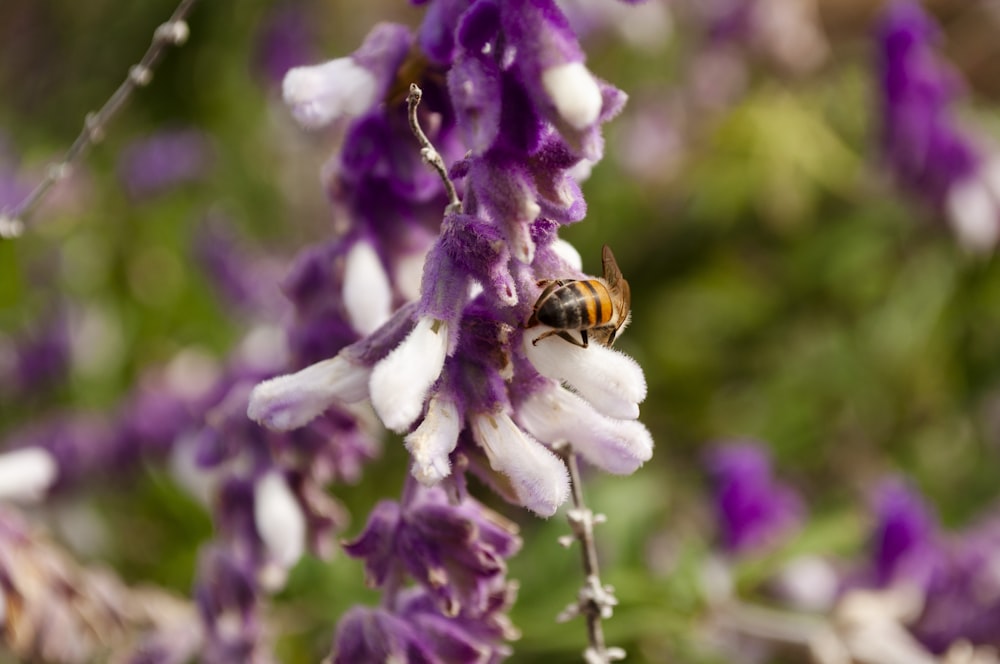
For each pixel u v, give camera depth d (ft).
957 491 1.68
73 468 1.42
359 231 0.92
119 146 2.17
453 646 0.88
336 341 0.94
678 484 1.62
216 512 1.04
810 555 1.29
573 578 1.17
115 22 2.29
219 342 1.70
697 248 1.84
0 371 1.62
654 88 2.03
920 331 1.74
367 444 1.00
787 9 2.01
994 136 1.97
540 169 0.80
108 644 1.09
